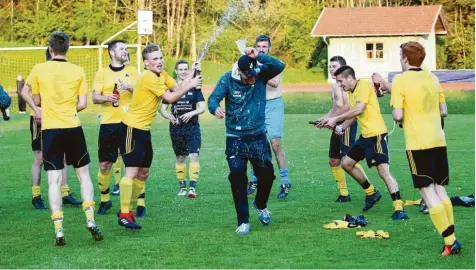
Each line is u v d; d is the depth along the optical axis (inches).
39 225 300.8
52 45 272.8
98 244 262.7
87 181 270.7
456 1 1873.8
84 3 1809.8
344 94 334.3
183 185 376.5
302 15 1812.3
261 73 276.4
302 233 275.1
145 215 319.3
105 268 228.4
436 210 239.3
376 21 1732.3
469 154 515.8
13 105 1094.4
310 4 1873.8
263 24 1744.6
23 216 322.3
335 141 342.3
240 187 276.4
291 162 499.5
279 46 1813.5
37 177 342.6
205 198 364.5
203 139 663.1
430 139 243.9
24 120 901.8
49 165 265.6
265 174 284.5
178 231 283.4
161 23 1844.2
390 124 773.9
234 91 276.4
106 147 327.0
